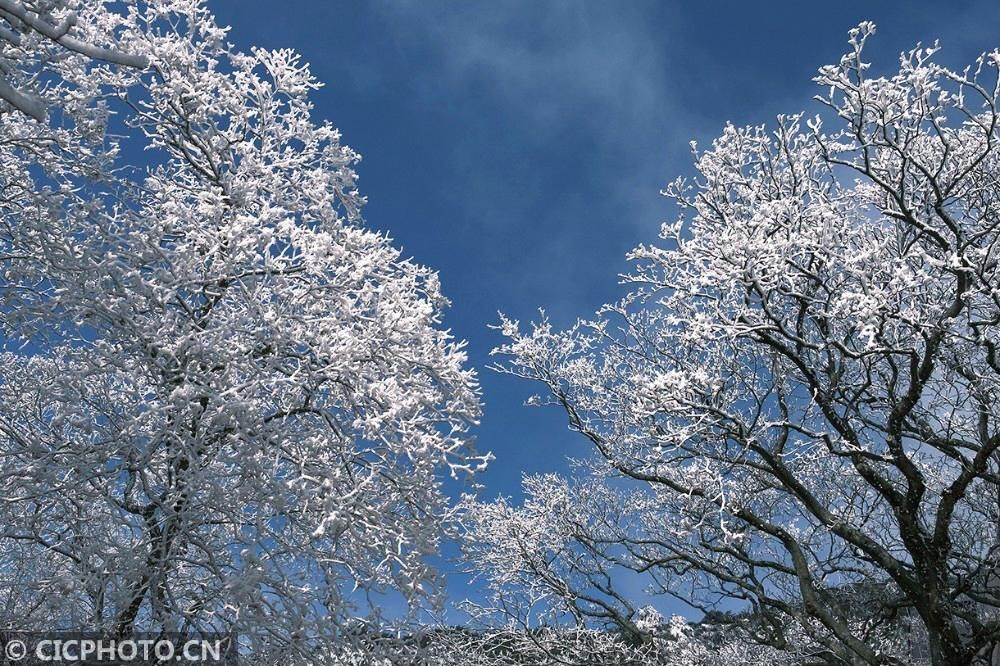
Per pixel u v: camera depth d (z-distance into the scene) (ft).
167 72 23.39
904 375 30.37
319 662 19.21
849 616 37.32
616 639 39.60
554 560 40.42
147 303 20.93
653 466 33.30
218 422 19.19
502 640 37.96
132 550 18.67
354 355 20.94
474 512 38.83
